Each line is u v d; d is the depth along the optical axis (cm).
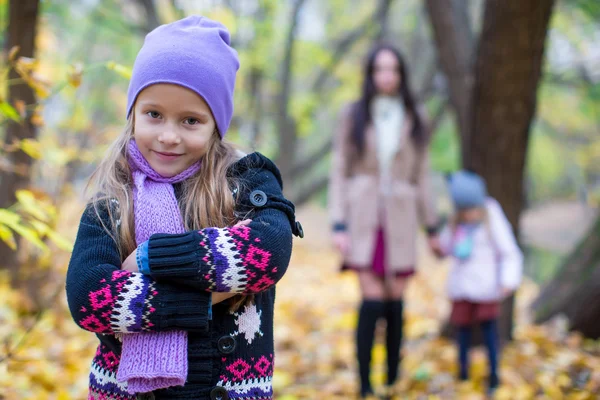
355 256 354
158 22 650
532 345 425
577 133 1302
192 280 139
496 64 389
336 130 377
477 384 362
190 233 142
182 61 146
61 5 716
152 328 138
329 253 994
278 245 147
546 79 862
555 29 825
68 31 837
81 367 337
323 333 479
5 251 407
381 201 357
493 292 363
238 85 895
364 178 361
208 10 557
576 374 364
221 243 142
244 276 142
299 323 504
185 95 146
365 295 352
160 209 148
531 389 344
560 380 349
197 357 146
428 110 1227
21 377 289
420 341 455
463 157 435
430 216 376
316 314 542
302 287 689
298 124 1161
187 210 150
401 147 360
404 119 366
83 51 866
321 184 1279
